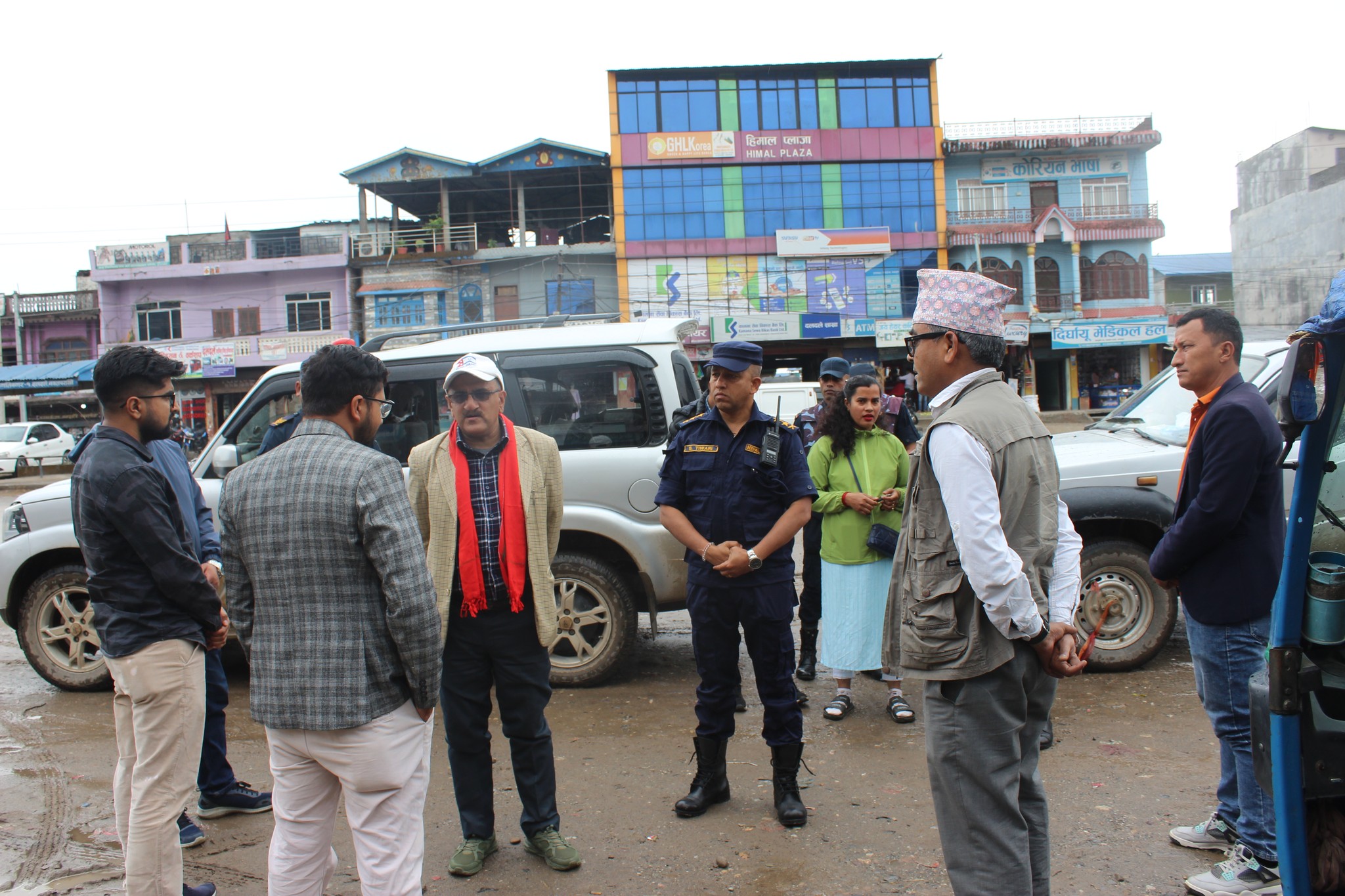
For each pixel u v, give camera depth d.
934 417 2.39
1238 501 2.78
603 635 5.27
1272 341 5.36
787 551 3.51
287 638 2.35
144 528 2.70
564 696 5.18
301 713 2.31
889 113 29.75
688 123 29.48
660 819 3.53
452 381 3.13
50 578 5.46
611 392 5.33
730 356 3.45
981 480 2.17
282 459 2.41
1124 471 5.10
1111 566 5.11
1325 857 2.08
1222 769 3.12
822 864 3.13
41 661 5.48
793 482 3.46
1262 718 2.13
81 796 3.92
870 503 4.50
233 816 3.74
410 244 30.75
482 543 3.12
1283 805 2.04
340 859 3.35
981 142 29.77
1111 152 30.50
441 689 3.21
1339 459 2.15
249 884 3.15
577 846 3.33
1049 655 2.24
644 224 29.45
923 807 3.57
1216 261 35.16
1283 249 27.75
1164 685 4.95
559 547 5.34
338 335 30.39
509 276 30.19
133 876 2.74
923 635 2.30
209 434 30.17
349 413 2.52
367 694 2.34
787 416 13.66
